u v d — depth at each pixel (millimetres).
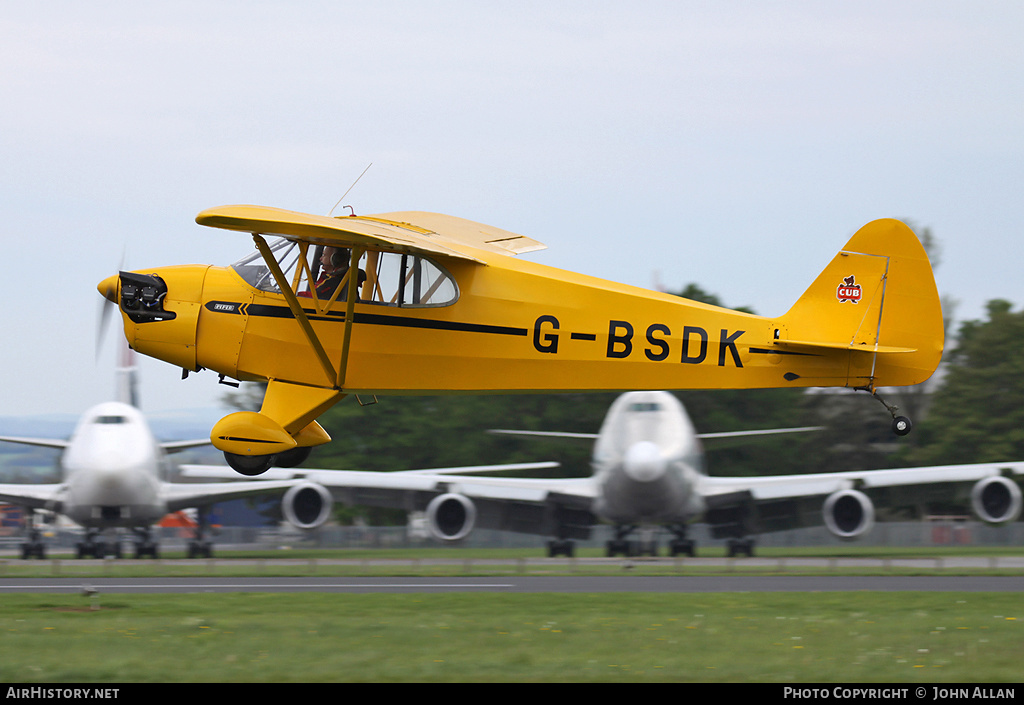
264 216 39469
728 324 46781
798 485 112812
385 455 180375
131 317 45375
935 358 46938
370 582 68000
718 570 78875
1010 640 39438
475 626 43031
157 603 52781
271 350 44562
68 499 103250
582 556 122500
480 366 44719
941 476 112875
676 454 98188
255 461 44125
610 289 46094
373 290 44000
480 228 52969
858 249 47406
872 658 35500
